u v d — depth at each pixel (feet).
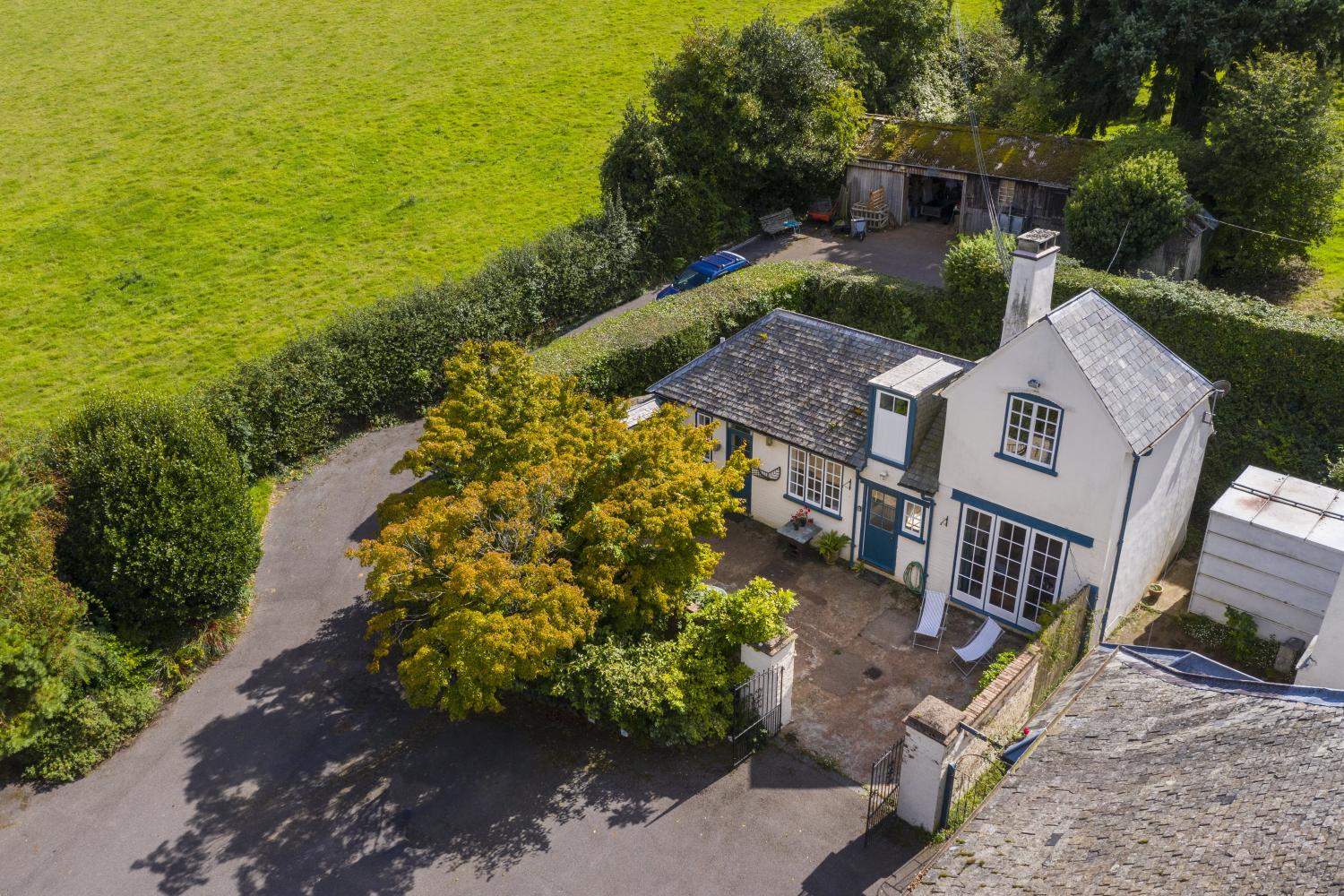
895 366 74.23
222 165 161.89
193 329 122.31
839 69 141.49
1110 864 30.83
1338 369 75.31
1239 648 63.41
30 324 123.95
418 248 139.03
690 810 55.16
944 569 69.46
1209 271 104.83
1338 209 116.26
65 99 185.78
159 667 67.26
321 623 72.69
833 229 135.54
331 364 94.99
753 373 80.07
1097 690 41.70
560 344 92.17
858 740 59.26
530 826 54.80
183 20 217.56
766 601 58.65
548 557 60.85
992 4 190.49
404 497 66.23
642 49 191.21
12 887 53.52
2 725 57.67
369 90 184.65
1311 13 103.91
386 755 60.54
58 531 65.92
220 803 57.93
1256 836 29.14
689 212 128.06
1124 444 56.34
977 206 125.18
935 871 34.17
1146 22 112.16
